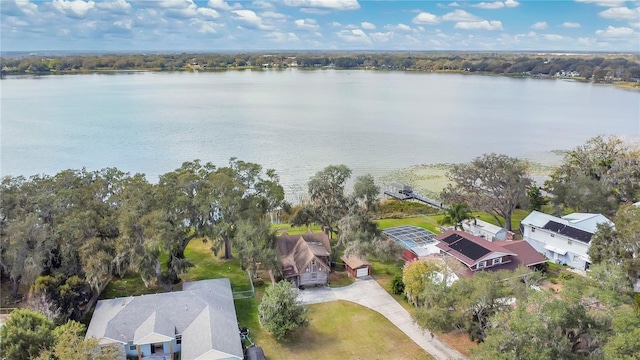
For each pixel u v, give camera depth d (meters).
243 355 36.50
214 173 52.44
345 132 144.88
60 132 132.12
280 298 39.91
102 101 198.62
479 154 118.25
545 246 58.09
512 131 151.75
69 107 178.75
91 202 46.06
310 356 37.84
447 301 36.41
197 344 34.69
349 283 50.81
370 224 53.22
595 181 68.69
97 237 43.78
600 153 79.44
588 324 29.95
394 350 38.84
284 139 131.12
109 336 34.84
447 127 158.25
